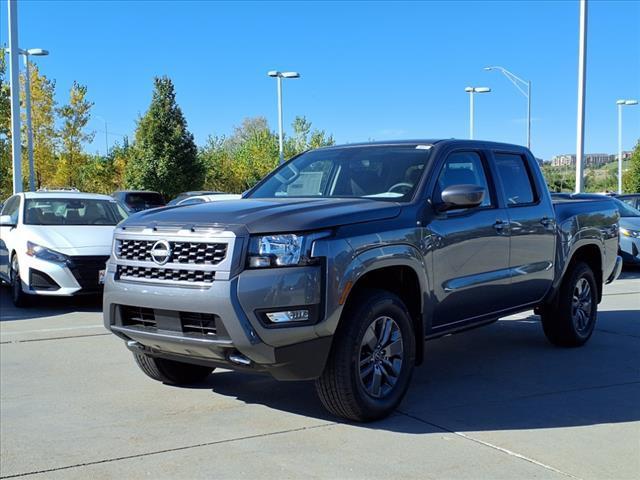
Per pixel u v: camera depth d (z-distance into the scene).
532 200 6.64
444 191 5.21
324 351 4.47
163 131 39.25
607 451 4.33
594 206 7.65
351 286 4.52
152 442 4.48
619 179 41.31
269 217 4.48
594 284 7.53
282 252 4.34
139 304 4.68
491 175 6.16
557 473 3.98
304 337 4.37
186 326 4.54
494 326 8.56
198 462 4.13
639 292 11.70
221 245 4.39
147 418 4.96
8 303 10.27
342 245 4.52
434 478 3.91
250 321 4.28
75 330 8.20
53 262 9.27
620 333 8.13
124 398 5.47
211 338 4.40
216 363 4.61
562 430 4.71
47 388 5.75
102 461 4.16
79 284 9.31
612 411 5.14
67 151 37.06
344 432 4.65
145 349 4.95
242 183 49.31
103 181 42.31
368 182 5.62
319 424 4.82
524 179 6.65
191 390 5.70
